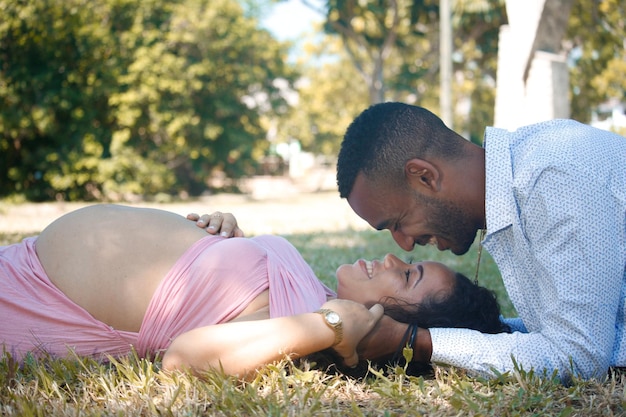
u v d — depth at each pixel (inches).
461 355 95.0
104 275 103.6
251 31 873.5
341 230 357.4
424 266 109.6
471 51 993.5
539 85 296.0
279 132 1214.9
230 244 104.7
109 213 108.7
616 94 1022.4
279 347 90.4
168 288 102.0
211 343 90.8
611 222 91.8
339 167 105.4
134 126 800.9
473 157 101.6
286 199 842.2
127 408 82.8
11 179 743.1
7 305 102.6
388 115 102.0
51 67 715.4
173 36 793.6
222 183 952.3
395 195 102.1
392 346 96.7
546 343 93.5
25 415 79.7
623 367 99.8
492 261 229.1
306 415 80.3
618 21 822.5
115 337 103.3
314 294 108.3
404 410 85.4
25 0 676.1
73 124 746.2
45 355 100.7
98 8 774.5
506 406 85.7
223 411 81.8
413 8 895.1
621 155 96.0
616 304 93.4
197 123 831.7
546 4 289.3
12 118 693.9
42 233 111.0
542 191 93.3
